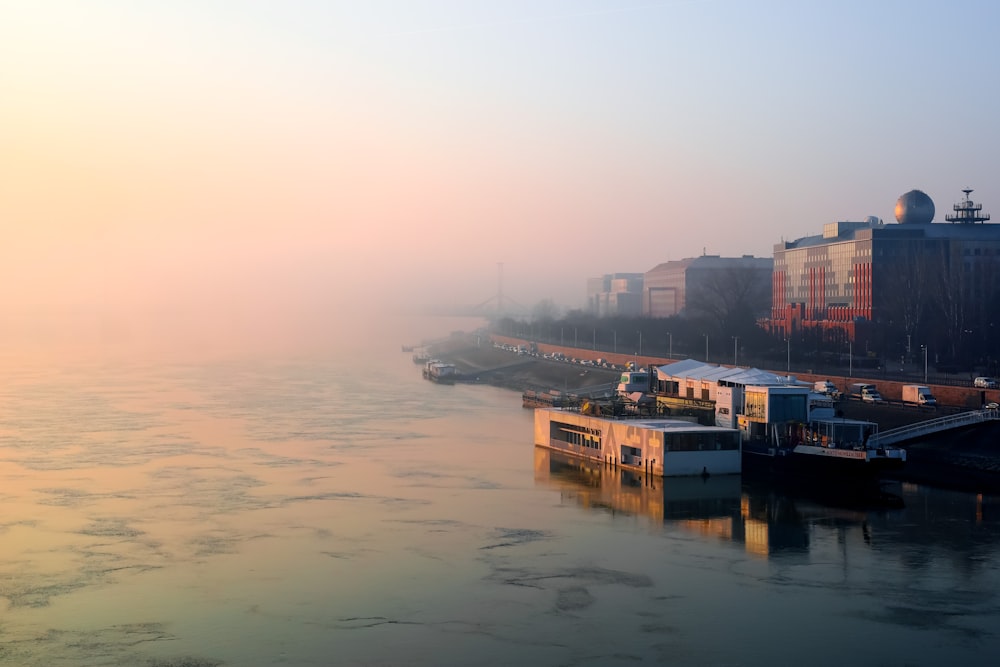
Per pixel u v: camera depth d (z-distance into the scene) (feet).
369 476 418.92
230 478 411.13
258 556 294.87
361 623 241.35
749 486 397.39
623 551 301.22
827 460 393.09
